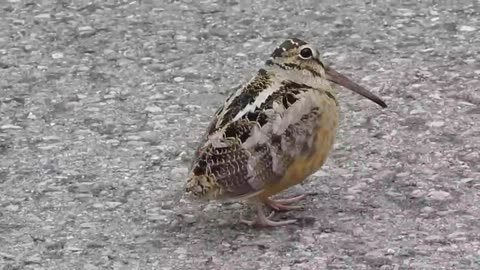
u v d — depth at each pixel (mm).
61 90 2010
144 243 1657
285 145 1644
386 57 2064
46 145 1862
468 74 1999
